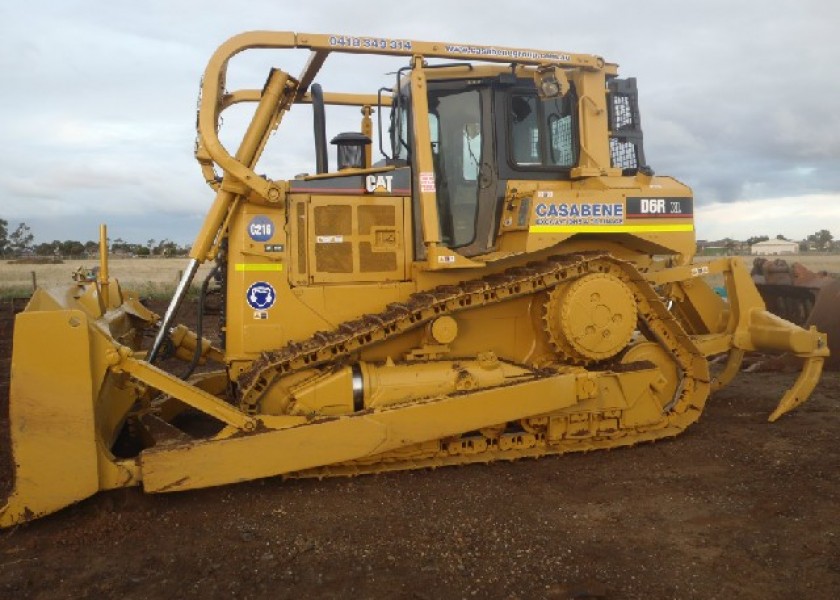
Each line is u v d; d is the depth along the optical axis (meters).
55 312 4.38
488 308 5.90
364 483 5.16
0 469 5.57
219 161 5.15
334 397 5.22
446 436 5.23
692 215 6.15
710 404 7.54
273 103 5.65
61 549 4.20
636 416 5.95
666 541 4.17
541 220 5.61
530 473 5.38
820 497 4.82
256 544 4.20
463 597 3.55
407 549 4.10
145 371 4.64
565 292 5.70
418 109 5.50
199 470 4.63
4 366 10.80
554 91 5.77
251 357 5.45
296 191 5.54
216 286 6.42
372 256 5.70
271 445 4.77
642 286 5.95
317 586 3.69
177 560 4.02
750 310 6.66
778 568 3.81
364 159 5.89
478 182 6.05
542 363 5.98
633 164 6.58
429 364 5.55
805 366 6.77
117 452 5.59
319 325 5.55
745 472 5.35
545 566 3.87
